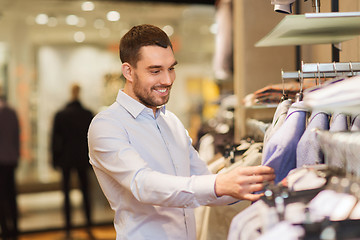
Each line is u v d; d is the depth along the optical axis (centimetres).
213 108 867
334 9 169
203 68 861
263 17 294
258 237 94
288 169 126
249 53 295
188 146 168
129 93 150
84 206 500
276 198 99
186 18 713
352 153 97
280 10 161
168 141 154
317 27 138
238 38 303
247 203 181
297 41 168
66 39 721
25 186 651
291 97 184
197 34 808
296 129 125
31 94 697
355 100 84
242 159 167
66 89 726
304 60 249
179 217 149
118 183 147
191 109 865
